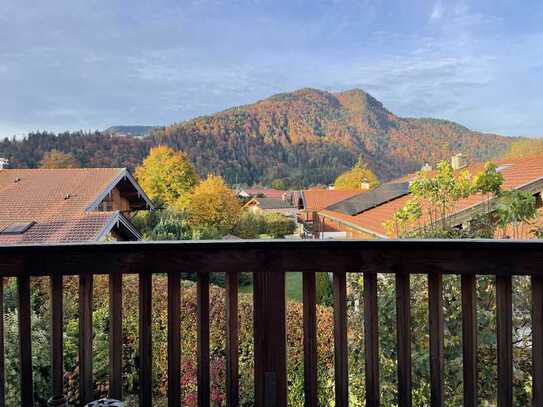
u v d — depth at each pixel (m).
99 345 4.42
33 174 13.49
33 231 9.59
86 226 9.71
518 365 3.09
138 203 15.37
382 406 3.44
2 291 1.93
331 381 4.61
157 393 4.80
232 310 1.91
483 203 5.16
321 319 5.46
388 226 5.50
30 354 1.91
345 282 1.87
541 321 1.73
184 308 5.03
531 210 4.49
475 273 1.77
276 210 28.34
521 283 3.23
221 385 4.93
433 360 1.81
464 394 1.79
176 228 16.06
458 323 3.37
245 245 1.85
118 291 1.94
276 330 1.87
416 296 3.55
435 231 4.68
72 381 4.05
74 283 4.59
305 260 1.87
